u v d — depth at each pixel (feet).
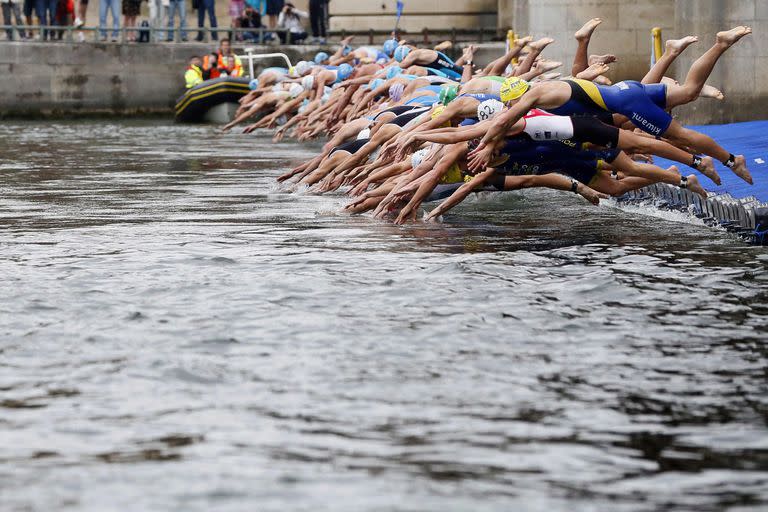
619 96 96.48
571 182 103.24
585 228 101.86
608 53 236.02
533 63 138.41
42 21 295.69
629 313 69.62
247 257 88.22
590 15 235.20
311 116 209.36
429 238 96.84
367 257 87.86
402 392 55.21
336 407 53.21
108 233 100.53
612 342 63.41
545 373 58.03
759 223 92.84
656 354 61.16
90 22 336.70
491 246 92.38
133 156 185.16
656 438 49.34
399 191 108.47
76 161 175.94
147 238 97.66
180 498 43.65
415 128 108.78
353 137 139.95
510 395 54.70
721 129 143.54
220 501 43.39
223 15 343.26
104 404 53.88
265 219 108.99
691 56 170.50
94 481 45.24
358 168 127.03
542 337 64.54
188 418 51.98
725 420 51.31
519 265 84.07
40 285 78.48
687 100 97.40
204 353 61.87
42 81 295.69
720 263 84.43
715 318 68.28
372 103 168.96
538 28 237.04
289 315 69.82
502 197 122.93
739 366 58.95
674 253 88.63
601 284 77.10
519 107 95.61
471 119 110.83
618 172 108.37
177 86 304.91
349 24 304.91
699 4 168.66
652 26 234.58
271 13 313.53
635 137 98.02
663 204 111.24
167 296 75.05
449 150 106.11
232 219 109.09
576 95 96.48
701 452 47.80
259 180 146.30
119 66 300.81
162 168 164.25
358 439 49.37
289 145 209.56
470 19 303.27
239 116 246.88
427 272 81.87
